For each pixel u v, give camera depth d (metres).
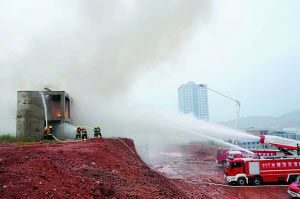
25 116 27.42
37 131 27.52
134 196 9.46
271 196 17.09
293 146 21.77
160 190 11.88
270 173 20.27
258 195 17.34
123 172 12.79
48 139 22.48
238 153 26.61
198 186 19.30
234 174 20.48
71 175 8.95
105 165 12.75
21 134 27.09
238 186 20.14
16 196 6.12
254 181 20.22
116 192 9.19
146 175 14.13
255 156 22.31
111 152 16.23
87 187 8.41
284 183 20.78
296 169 20.25
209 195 16.56
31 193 6.53
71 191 7.60
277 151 25.80
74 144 16.98
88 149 14.74
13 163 8.74
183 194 14.35
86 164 11.67
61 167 9.46
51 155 11.03
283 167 20.31
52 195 6.82
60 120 28.47
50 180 7.84
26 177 7.44
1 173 7.32
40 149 12.38
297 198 16.16
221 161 30.39
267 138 22.52
